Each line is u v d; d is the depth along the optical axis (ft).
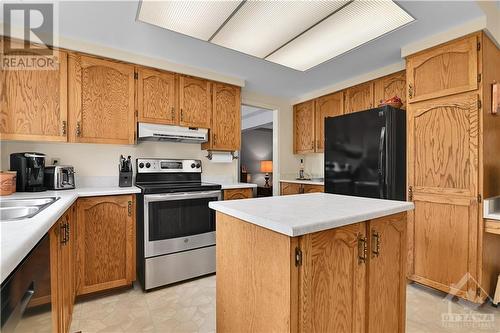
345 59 8.68
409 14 5.62
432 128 7.05
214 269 8.53
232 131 10.32
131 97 8.15
